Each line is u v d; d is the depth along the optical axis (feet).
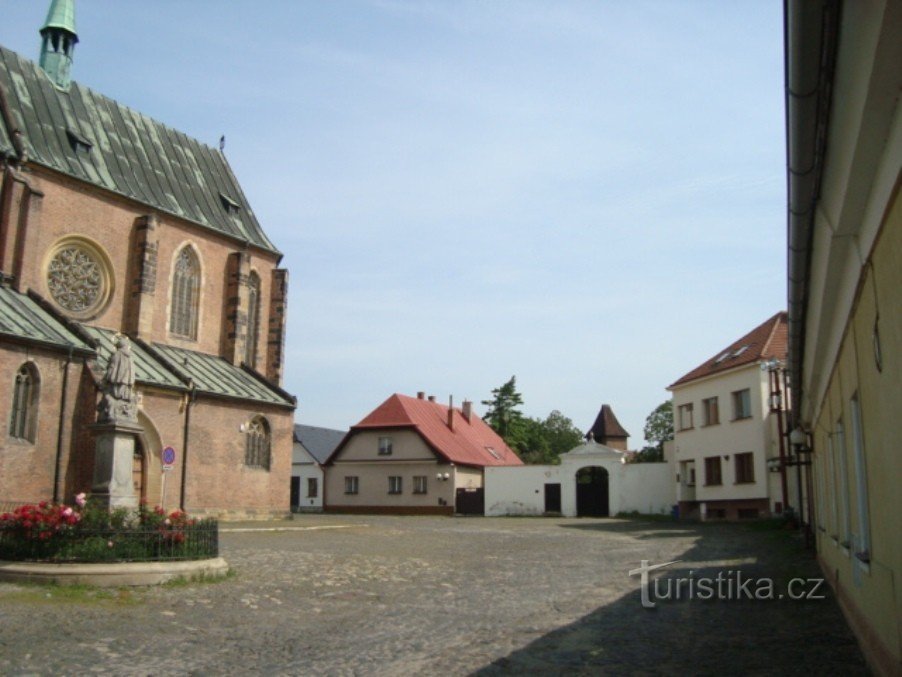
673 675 26.11
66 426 101.04
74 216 124.67
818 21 14.07
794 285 29.73
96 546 47.44
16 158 115.03
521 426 325.83
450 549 82.12
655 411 301.22
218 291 150.82
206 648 30.99
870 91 14.40
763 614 38.83
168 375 122.11
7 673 26.21
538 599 45.34
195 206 150.00
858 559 27.30
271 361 159.94
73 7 139.44
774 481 135.03
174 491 118.83
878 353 20.54
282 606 41.93
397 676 26.40
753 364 139.95
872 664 25.40
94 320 126.11
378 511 200.64
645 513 174.19
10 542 48.16
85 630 33.73
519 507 184.75
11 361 95.20
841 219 20.63
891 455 19.47
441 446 199.62
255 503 134.41
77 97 138.92
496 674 26.61
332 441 259.60
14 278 112.88
